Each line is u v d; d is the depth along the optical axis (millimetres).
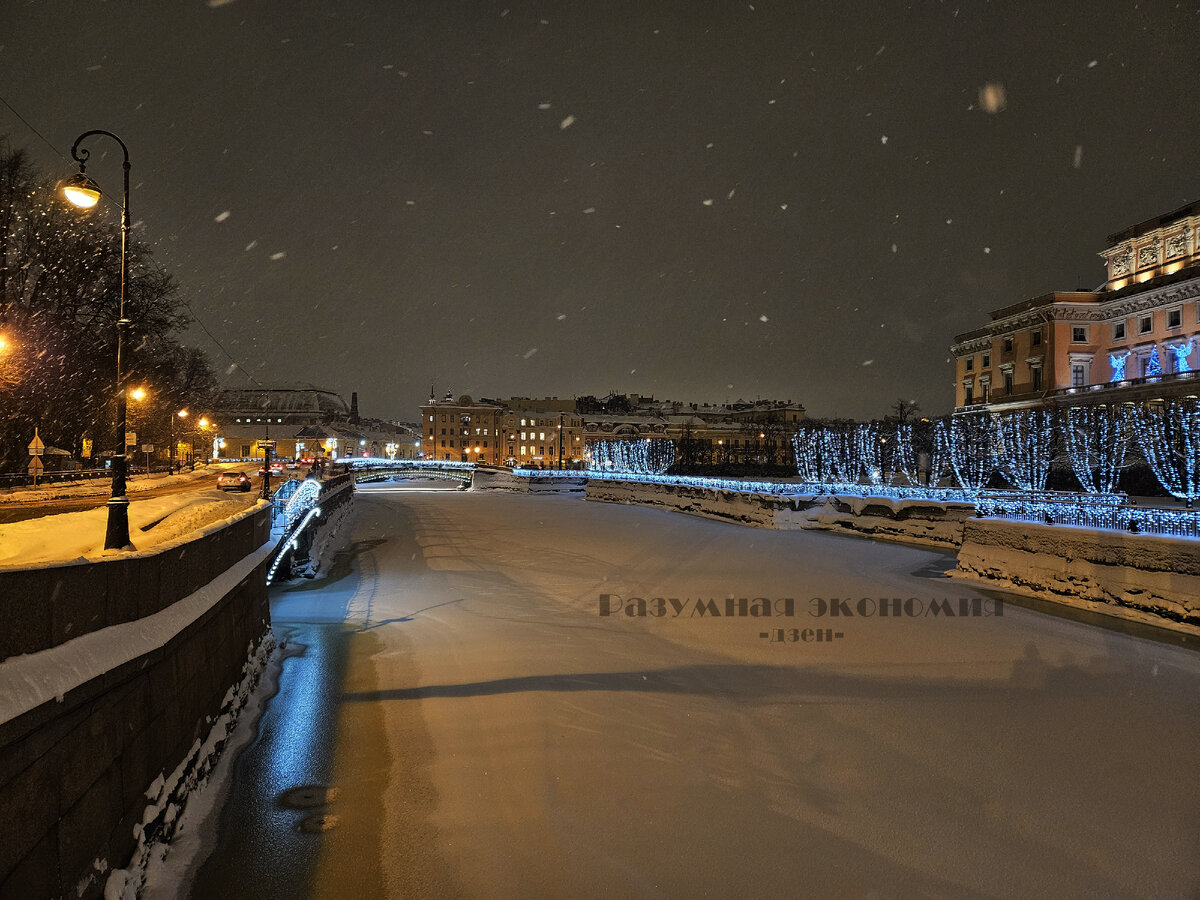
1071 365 61938
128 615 5398
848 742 9117
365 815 7305
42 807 3924
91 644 4637
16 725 3492
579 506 58000
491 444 129375
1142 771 8195
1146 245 59594
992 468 51125
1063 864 6387
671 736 9383
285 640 14648
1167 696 10664
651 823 7152
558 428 131750
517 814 7324
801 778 8117
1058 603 17188
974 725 9625
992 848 6652
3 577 3676
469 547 31094
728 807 7469
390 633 15344
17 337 33844
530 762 8594
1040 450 48000
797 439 81625
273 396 132000
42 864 3910
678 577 22359
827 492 40531
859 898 5918
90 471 40406
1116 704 10359
